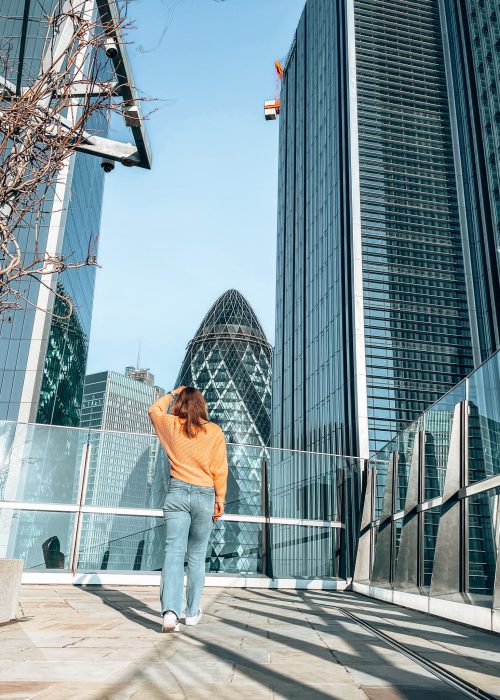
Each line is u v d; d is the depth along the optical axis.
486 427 6.08
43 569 9.91
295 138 129.50
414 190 99.12
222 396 183.12
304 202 116.94
